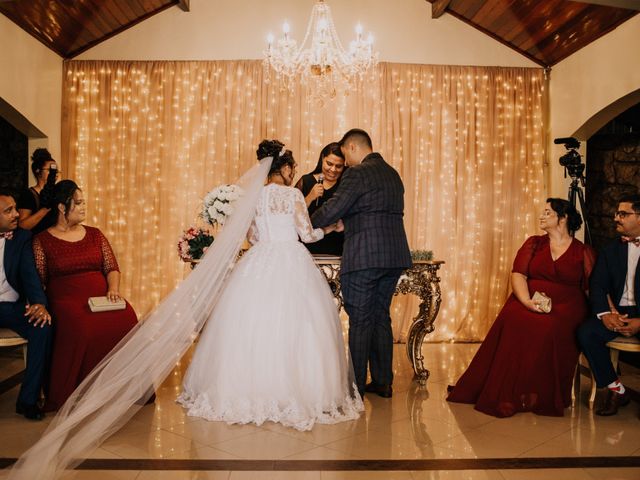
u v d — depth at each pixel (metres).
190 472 2.80
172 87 5.87
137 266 5.88
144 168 5.86
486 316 6.01
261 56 5.93
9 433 3.28
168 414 3.60
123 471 2.80
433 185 5.98
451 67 5.99
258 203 3.80
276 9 5.94
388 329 4.06
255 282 3.59
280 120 5.89
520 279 4.07
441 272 5.99
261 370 3.46
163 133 5.87
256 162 5.89
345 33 5.98
